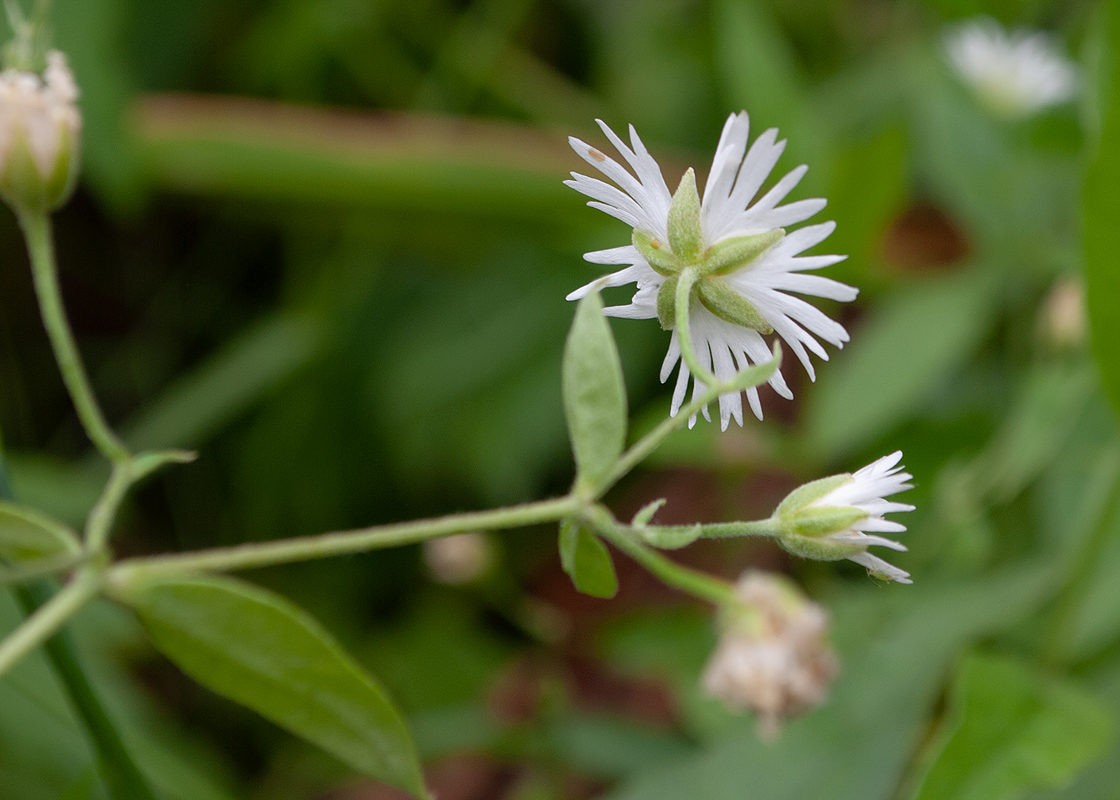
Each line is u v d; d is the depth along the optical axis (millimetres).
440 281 562
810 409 447
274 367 500
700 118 603
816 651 336
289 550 267
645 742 391
